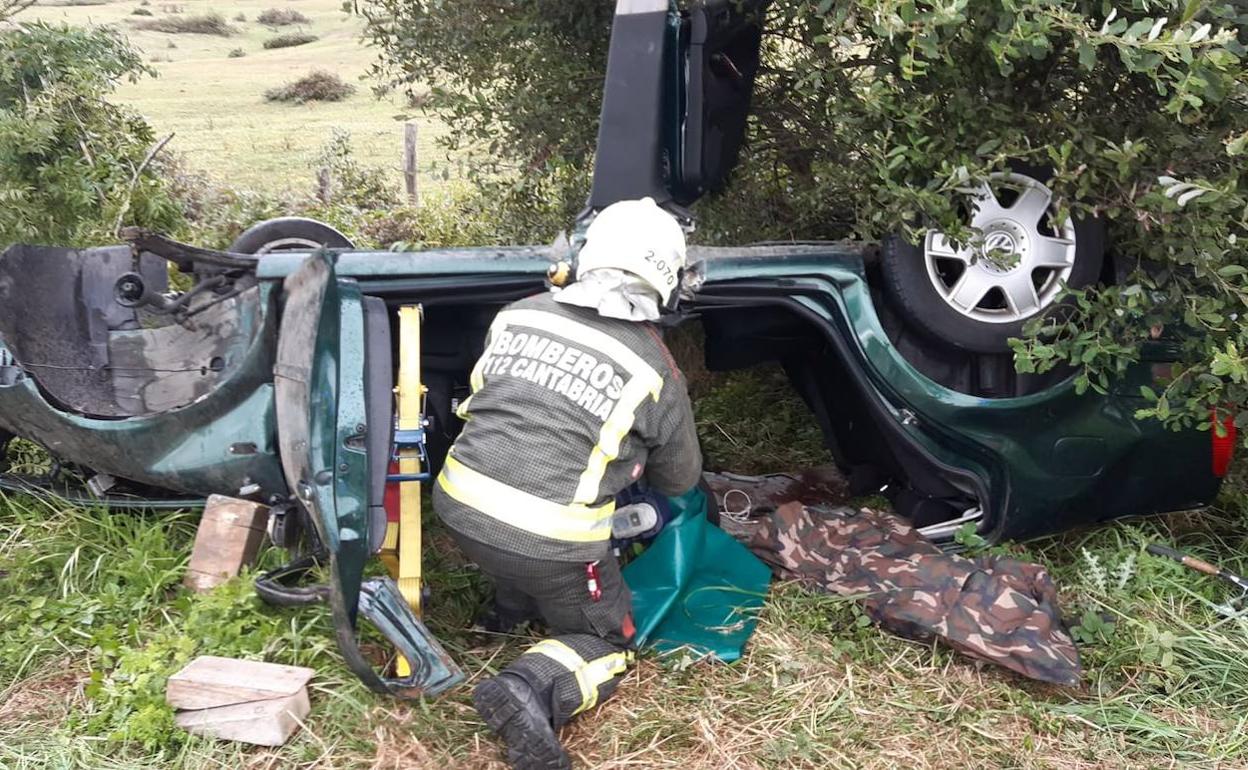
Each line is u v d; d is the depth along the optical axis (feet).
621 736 8.87
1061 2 8.82
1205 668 10.02
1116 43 8.58
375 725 8.68
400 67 16.49
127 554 10.69
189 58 106.32
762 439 15.58
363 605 8.42
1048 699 9.66
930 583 10.32
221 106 67.51
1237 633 10.52
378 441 8.64
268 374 9.84
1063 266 11.09
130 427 10.23
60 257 12.28
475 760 8.50
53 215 18.44
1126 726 9.28
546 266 10.16
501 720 8.08
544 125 14.93
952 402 11.01
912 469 12.10
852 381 11.66
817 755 8.76
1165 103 10.21
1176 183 9.27
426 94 16.16
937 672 9.92
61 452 11.00
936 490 12.09
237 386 9.89
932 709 9.38
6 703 8.81
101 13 135.44
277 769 8.21
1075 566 11.62
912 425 11.30
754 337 12.82
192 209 25.11
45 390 11.14
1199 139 9.94
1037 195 10.96
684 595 10.48
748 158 14.43
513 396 8.56
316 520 8.15
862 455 13.74
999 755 8.90
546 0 13.79
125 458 10.44
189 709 8.50
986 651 9.62
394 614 8.51
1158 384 11.14
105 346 12.32
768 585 10.91
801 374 13.98
